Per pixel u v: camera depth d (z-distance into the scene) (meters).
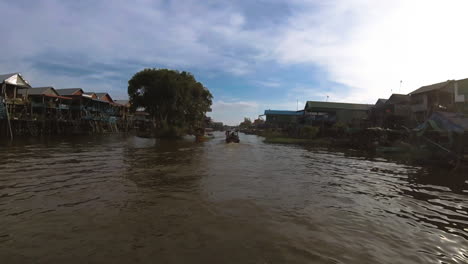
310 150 24.73
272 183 9.36
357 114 44.03
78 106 40.75
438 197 8.05
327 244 4.59
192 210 6.13
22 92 35.09
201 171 11.23
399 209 6.80
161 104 42.72
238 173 11.05
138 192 7.61
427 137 18.80
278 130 58.62
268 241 4.62
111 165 12.26
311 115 48.44
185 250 4.19
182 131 42.38
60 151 17.39
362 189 8.98
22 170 10.52
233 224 5.35
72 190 7.69
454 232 5.34
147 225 5.18
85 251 4.09
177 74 43.59
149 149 20.66
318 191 8.48
